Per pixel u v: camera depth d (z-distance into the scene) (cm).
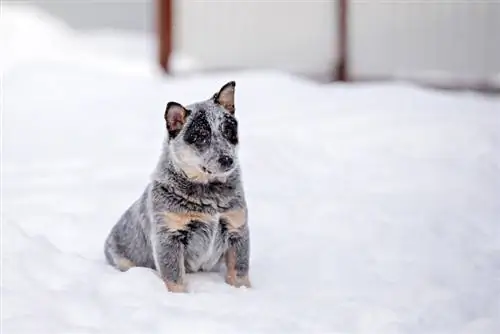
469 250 734
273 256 729
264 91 1333
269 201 873
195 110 624
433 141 1061
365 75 1550
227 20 1647
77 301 594
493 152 1017
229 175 625
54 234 788
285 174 970
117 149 1080
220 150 605
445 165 983
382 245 750
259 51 1645
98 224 818
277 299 607
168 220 619
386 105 1234
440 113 1184
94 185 941
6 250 683
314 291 639
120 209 862
